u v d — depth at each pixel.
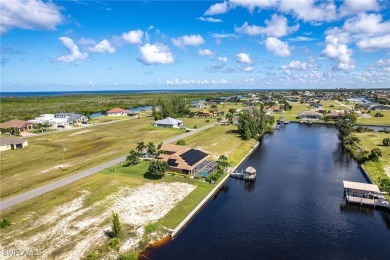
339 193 69.19
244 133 127.00
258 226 53.38
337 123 165.50
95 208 56.34
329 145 120.88
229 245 47.12
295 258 44.19
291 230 52.12
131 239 46.59
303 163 94.19
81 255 42.03
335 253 45.53
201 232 50.97
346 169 87.56
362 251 46.16
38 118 163.25
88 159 89.94
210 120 184.75
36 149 105.06
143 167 81.50
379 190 66.38
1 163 86.81
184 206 58.47
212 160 89.94
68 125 160.75
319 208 61.09
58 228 48.94
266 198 66.19
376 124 165.25
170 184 69.69
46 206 56.78
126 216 53.66
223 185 74.56
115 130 144.25
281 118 188.75
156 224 50.78
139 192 64.38
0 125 140.50
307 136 141.62
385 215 58.12
